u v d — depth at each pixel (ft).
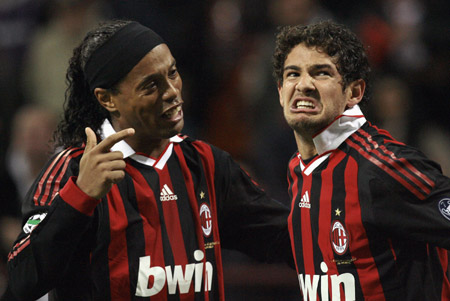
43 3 80.33
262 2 76.89
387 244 31.19
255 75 73.51
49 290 29.81
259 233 35.47
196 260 31.94
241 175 35.09
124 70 30.32
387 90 71.05
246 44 76.54
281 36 33.37
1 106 73.92
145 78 30.27
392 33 77.10
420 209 30.50
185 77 76.28
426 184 30.50
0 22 80.64
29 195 31.40
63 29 74.64
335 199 31.78
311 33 32.12
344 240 31.50
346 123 32.32
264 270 56.44
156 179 31.89
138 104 30.53
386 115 70.44
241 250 36.35
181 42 76.54
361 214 31.07
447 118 73.82
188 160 33.22
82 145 32.78
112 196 30.94
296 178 34.14
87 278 30.68
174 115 30.94
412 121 70.28
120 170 29.01
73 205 28.71
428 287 31.30
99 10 76.54
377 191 30.78
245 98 73.87
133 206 31.22
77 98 32.50
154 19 76.69
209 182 33.42
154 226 31.40
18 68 77.20
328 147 32.35
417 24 78.13
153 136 31.24
